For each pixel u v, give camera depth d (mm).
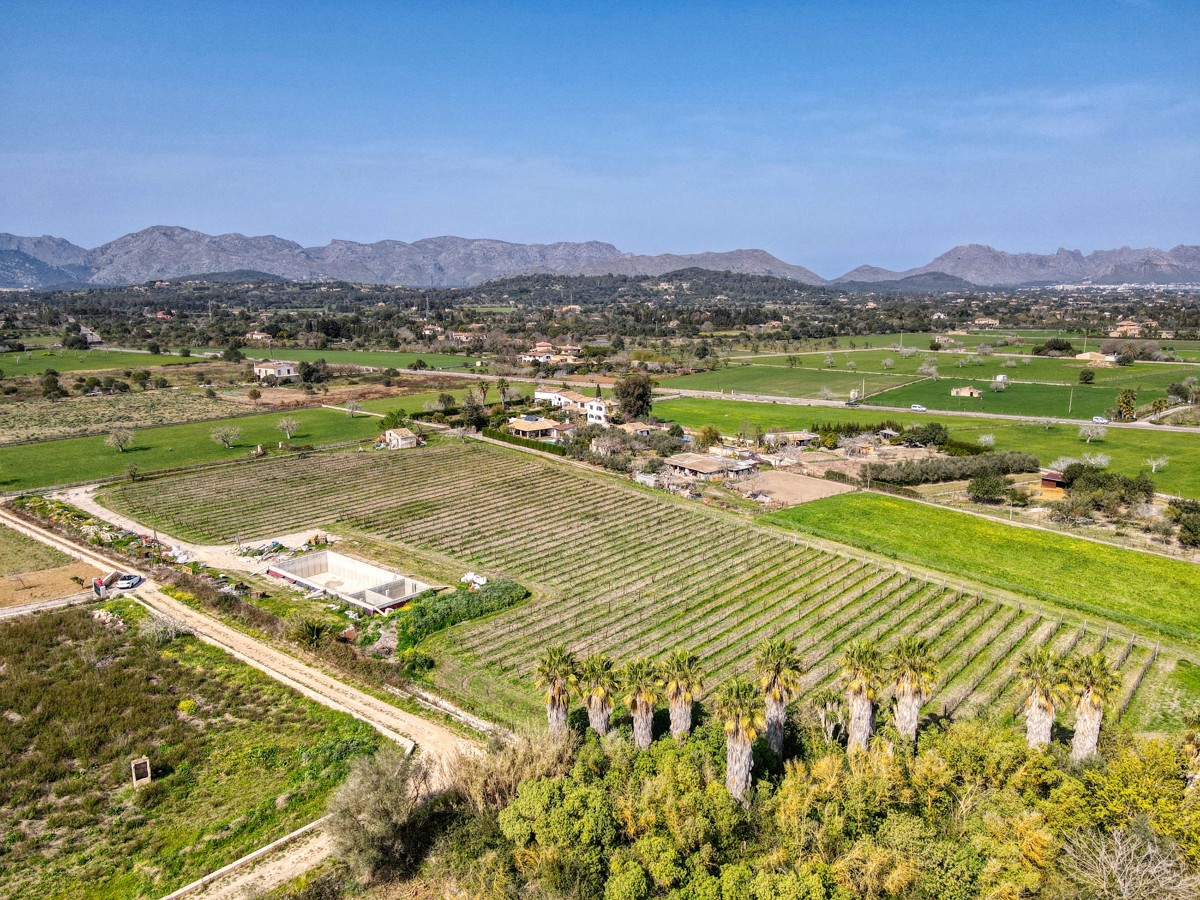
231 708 56750
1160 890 33625
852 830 40031
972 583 78625
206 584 78438
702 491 114812
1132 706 56625
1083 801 39750
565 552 90688
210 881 39906
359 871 39656
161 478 121500
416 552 91438
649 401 168250
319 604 75688
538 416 165750
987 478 108562
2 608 73250
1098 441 144375
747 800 43031
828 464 131625
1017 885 35531
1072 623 69562
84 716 55125
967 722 49500
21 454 135125
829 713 51781
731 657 64250
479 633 69438
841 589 77875
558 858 38312
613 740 47000
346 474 124562
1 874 40625
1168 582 78375
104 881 40125
